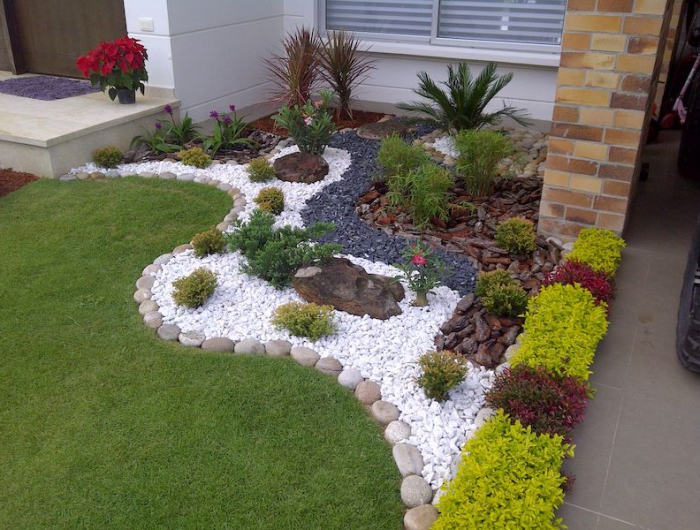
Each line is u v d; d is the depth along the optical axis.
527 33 5.95
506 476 1.94
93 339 2.88
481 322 2.92
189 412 2.43
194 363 2.71
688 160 4.59
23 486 2.11
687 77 5.41
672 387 2.59
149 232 3.91
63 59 6.55
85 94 5.88
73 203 4.28
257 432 2.34
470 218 4.05
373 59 6.56
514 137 5.62
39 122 4.96
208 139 5.23
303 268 3.17
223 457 2.22
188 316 3.03
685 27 5.58
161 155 5.13
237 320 3.02
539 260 3.54
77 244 3.75
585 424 2.40
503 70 6.04
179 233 3.90
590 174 3.57
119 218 4.07
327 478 2.14
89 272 3.46
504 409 2.29
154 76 5.68
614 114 3.39
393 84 6.58
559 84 3.46
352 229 3.91
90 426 2.36
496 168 4.52
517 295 2.96
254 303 3.15
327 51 5.98
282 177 4.64
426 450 2.25
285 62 6.40
